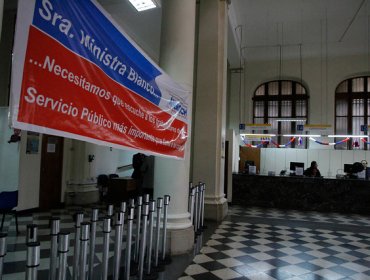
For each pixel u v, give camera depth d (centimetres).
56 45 171
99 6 212
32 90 156
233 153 1005
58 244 207
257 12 935
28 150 678
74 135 188
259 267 383
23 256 390
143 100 285
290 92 1359
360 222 722
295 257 429
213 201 671
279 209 890
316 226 652
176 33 433
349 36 1091
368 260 425
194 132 702
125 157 1098
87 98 200
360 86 1288
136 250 360
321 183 887
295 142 1330
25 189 672
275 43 1170
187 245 425
